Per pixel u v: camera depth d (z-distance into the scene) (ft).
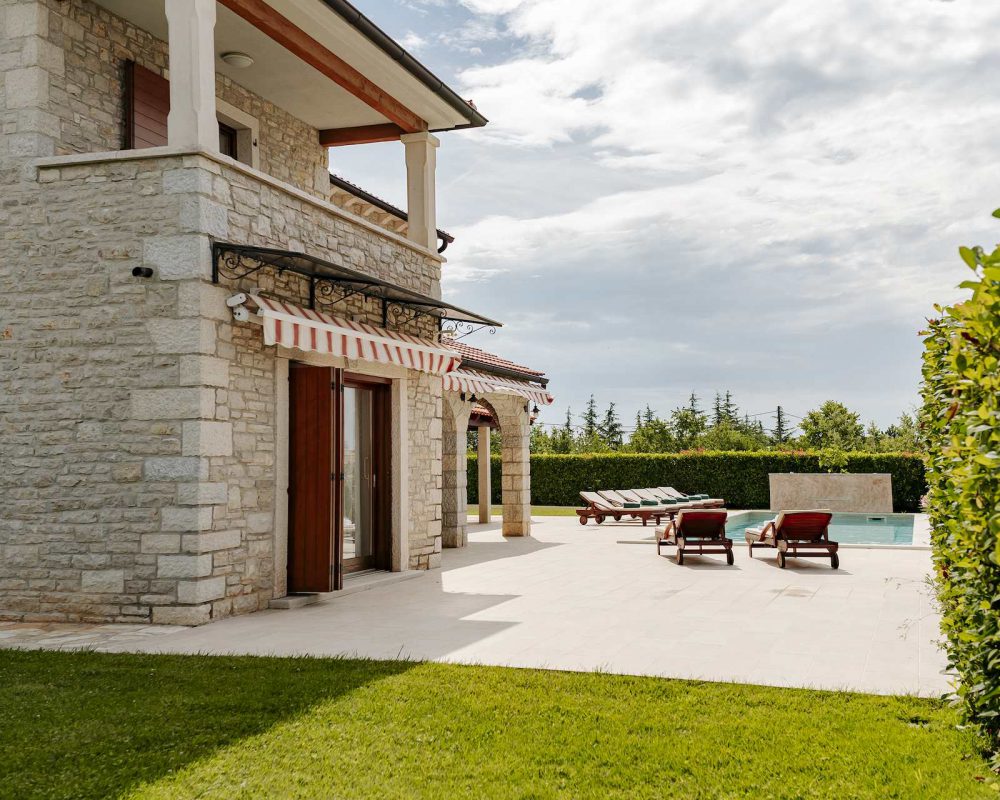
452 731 20.18
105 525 36.60
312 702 22.68
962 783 16.29
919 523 89.51
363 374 50.24
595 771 17.51
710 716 21.35
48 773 17.46
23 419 37.81
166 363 36.17
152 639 32.48
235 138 55.83
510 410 81.15
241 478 38.47
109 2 42.39
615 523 98.07
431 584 48.60
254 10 42.29
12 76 38.60
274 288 41.42
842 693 23.52
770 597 42.63
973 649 18.02
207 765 17.90
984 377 12.93
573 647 30.50
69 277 37.50
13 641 32.40
